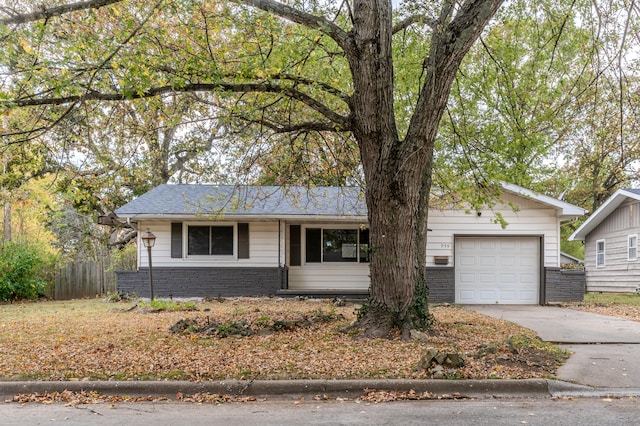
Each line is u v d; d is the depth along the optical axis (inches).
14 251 698.8
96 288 788.0
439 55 295.0
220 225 664.4
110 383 225.8
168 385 224.8
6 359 267.6
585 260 988.6
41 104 315.9
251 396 221.5
